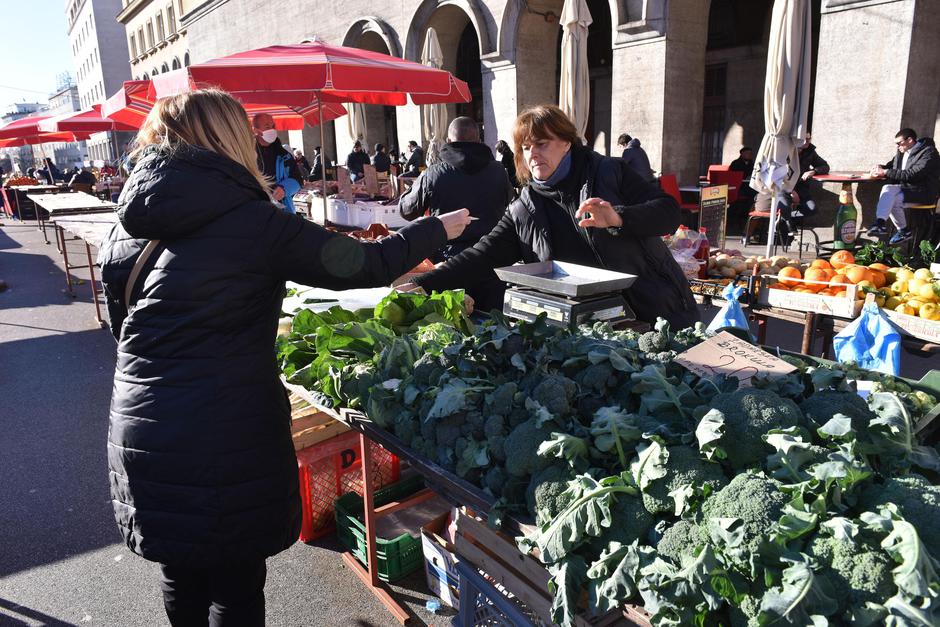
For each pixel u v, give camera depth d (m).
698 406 1.57
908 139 7.49
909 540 1.11
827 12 8.85
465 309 3.11
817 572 1.14
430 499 3.28
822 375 1.74
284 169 8.05
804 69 6.11
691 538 1.27
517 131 2.81
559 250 3.02
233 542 1.73
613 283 2.49
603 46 16.06
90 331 7.38
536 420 1.62
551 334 2.04
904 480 1.29
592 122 16.91
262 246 1.65
